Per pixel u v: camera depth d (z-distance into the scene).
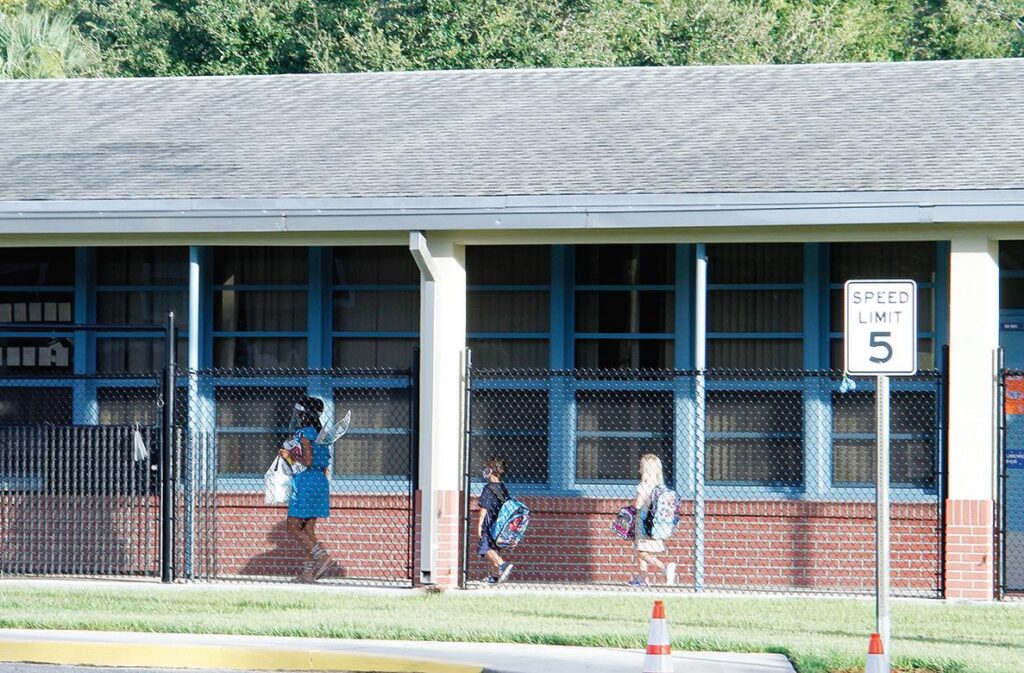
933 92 62.78
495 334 59.75
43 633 43.28
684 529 56.88
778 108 62.25
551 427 58.66
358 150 60.12
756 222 50.97
